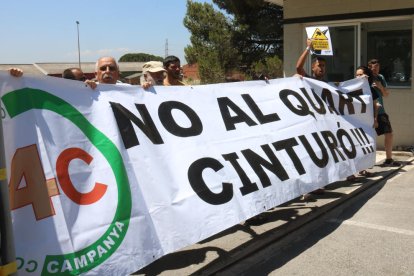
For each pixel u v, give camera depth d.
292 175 4.86
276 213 5.60
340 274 3.92
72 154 3.17
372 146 6.73
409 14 8.68
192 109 4.27
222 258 4.30
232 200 4.10
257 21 18.38
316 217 5.42
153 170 3.63
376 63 7.54
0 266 2.49
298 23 10.10
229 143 4.40
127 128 3.58
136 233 3.34
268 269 4.07
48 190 2.99
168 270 4.05
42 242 2.88
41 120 3.06
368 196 6.22
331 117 6.06
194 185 3.87
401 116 9.09
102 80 4.29
